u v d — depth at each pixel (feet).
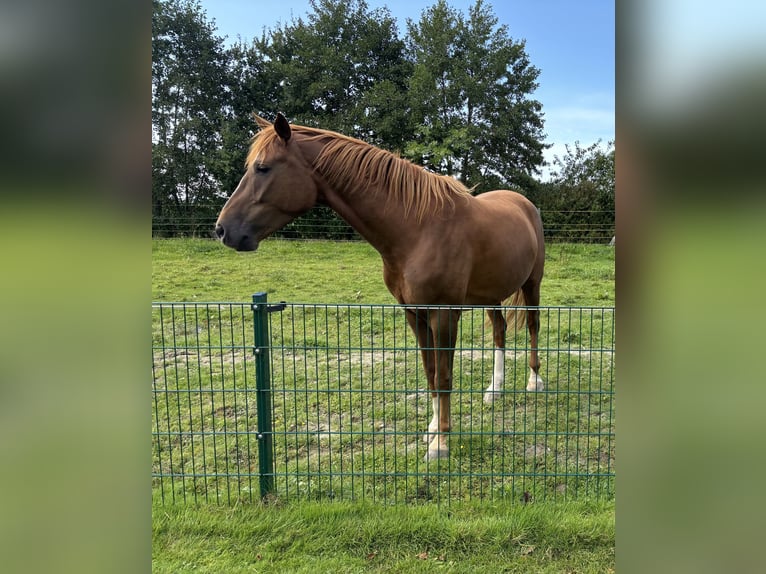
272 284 27.68
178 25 62.64
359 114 65.31
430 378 10.23
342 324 19.48
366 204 9.46
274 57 68.54
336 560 6.92
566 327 18.81
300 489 8.80
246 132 64.34
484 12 66.13
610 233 49.75
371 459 9.99
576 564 6.78
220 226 9.17
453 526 7.38
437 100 63.16
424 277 9.43
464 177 64.18
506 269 11.06
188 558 6.95
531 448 10.35
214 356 16.26
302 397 12.99
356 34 70.44
